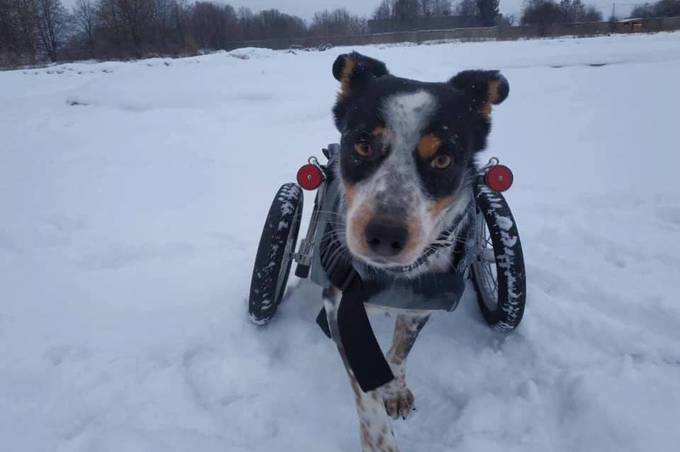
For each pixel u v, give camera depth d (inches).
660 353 37.5
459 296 33.1
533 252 51.2
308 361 38.4
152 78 168.6
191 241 56.7
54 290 47.4
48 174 80.7
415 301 31.3
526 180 72.1
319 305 44.5
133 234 58.8
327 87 141.4
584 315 41.2
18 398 34.9
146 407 34.3
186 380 36.7
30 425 32.9
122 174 80.0
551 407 34.0
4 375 36.8
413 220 27.1
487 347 39.9
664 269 47.8
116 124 113.8
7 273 50.5
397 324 35.9
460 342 40.5
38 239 57.6
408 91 30.7
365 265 30.2
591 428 31.6
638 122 98.3
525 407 33.8
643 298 43.0
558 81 143.9
